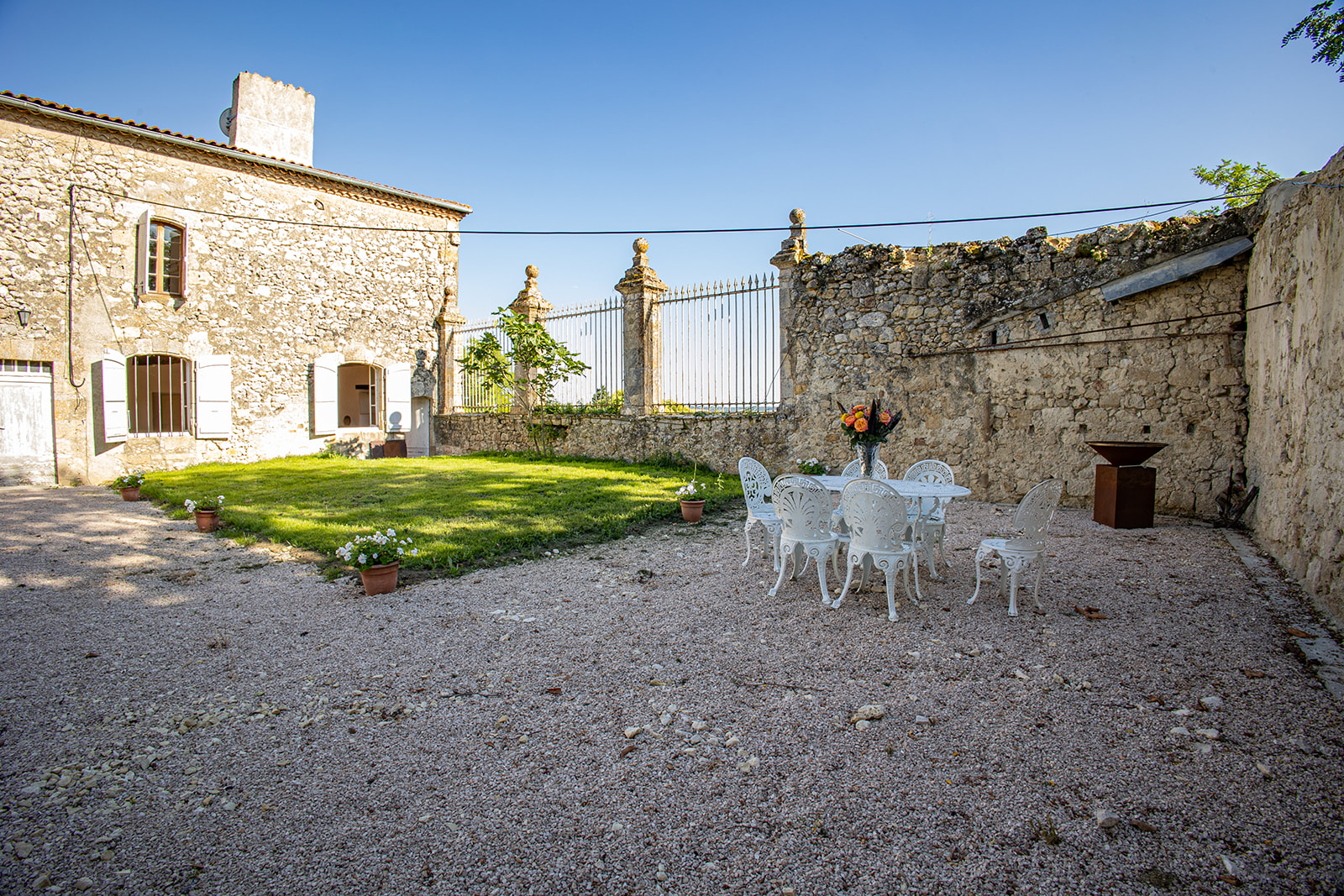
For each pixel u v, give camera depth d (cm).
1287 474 487
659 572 471
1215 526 616
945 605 393
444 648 332
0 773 226
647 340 1062
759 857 180
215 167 1155
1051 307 725
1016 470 752
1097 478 642
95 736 251
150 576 465
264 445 1227
